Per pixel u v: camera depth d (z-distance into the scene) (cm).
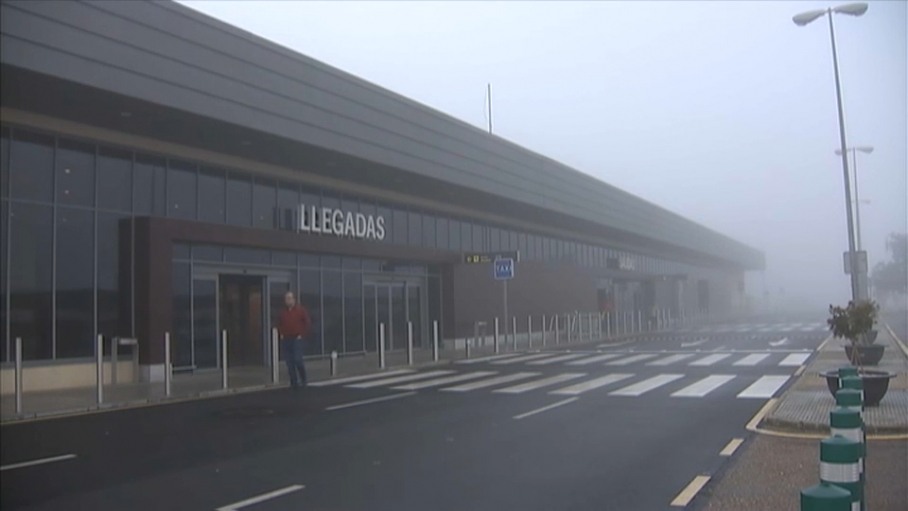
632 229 5134
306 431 1269
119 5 1764
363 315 3011
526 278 4150
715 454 1023
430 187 3131
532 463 995
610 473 930
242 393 1862
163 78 1861
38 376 1842
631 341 3759
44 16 1614
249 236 2395
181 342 2236
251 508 800
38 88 1702
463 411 1473
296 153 2422
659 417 1345
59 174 1939
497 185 3378
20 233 1836
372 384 2012
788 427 1173
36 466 1009
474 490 862
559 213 4072
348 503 814
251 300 2544
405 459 1034
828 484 371
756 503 771
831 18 2466
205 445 1152
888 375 1289
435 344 2736
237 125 2064
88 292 1978
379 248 2988
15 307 1812
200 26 1966
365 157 2531
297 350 1923
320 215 2741
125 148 2109
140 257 2072
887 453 980
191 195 2302
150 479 931
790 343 3195
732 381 1859
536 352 3159
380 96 2627
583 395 1675
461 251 3716
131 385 1966
